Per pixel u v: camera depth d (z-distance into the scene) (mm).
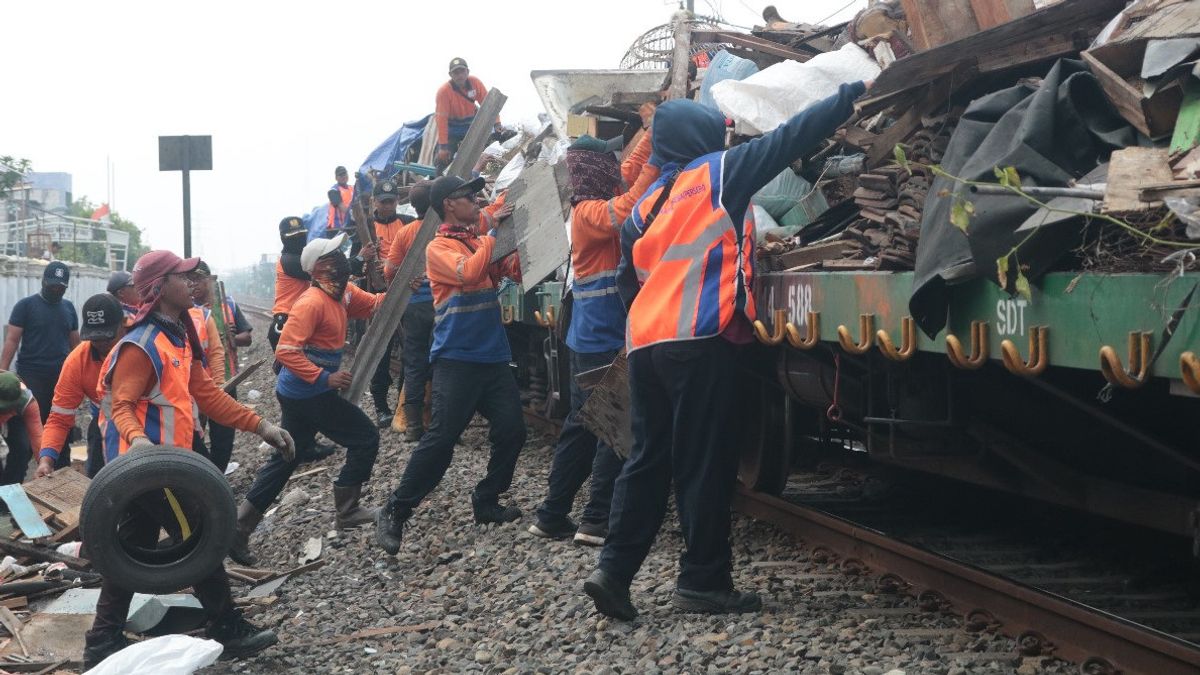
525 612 5582
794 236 5871
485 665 4969
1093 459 5371
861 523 6668
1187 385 3381
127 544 5145
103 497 4777
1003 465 5848
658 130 5145
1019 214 3916
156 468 4820
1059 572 5566
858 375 6141
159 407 5125
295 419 7539
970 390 5594
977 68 4773
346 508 7859
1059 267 4020
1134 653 4109
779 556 6176
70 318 11609
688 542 5133
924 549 5457
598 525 6629
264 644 5383
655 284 4992
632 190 5918
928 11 5184
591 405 5789
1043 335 3965
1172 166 3609
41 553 7113
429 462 6965
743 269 4871
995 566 5680
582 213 6195
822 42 8258
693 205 4891
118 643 5070
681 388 4883
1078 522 6473
